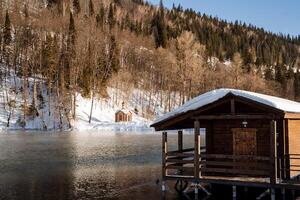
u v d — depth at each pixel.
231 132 23.80
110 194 24.28
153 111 113.00
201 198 22.44
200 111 21.92
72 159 40.28
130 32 153.00
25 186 26.92
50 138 65.56
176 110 22.52
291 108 22.28
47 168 34.59
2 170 33.44
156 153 45.25
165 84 120.12
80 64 111.88
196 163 22.09
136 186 26.67
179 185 26.61
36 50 118.38
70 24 122.88
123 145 54.16
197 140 22.09
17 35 124.75
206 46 184.88
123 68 129.50
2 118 93.38
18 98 102.19
